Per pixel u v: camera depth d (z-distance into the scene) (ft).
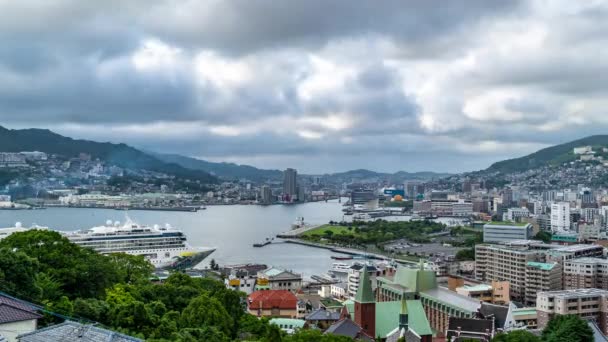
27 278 531.91
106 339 348.59
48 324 485.15
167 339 502.79
